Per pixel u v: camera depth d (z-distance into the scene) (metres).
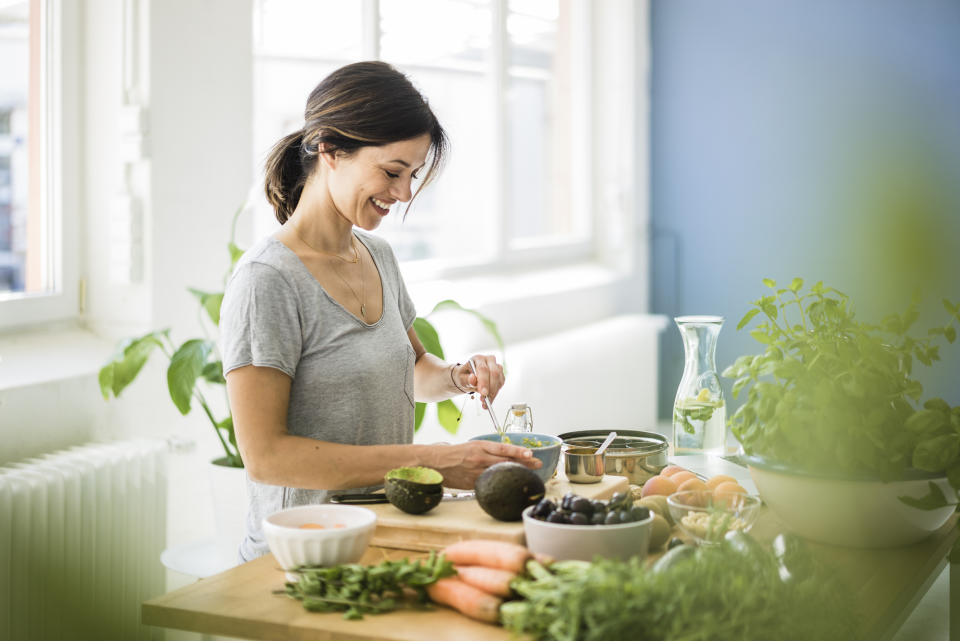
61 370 2.41
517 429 1.82
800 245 5.29
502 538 1.34
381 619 1.18
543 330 4.65
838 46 5.14
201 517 2.85
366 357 1.67
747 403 1.53
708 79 5.48
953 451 1.39
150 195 2.61
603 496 1.57
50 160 2.61
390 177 1.66
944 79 4.91
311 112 1.66
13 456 2.24
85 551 2.20
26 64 2.58
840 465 1.42
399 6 3.85
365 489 1.64
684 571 1.06
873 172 5.05
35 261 2.62
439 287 3.88
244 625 1.19
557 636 1.03
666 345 5.68
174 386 2.20
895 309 4.82
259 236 3.27
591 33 5.45
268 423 1.55
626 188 5.47
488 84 4.54
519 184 4.96
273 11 3.29
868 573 1.38
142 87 2.59
